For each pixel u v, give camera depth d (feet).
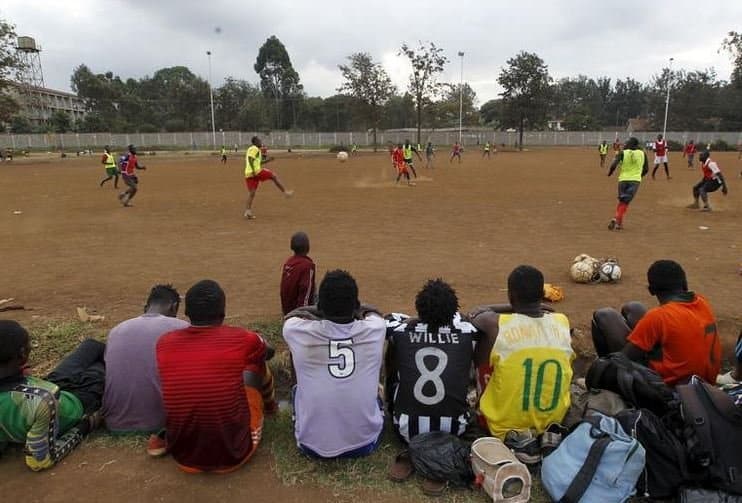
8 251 32.89
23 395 11.05
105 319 20.30
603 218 43.09
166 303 13.71
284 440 12.35
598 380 12.44
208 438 10.82
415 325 11.71
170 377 10.72
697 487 10.01
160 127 318.04
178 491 10.71
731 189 64.18
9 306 21.72
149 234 38.11
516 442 11.27
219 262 29.37
